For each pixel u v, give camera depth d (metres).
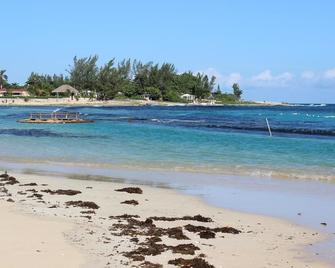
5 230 12.64
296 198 18.72
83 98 189.50
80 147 37.34
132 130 55.84
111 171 25.67
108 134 50.16
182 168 26.52
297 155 31.94
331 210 16.61
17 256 10.53
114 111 125.12
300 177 23.62
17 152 34.19
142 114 107.00
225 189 20.58
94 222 14.00
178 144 39.25
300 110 158.88
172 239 12.52
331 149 35.34
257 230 13.79
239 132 52.16
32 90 192.00
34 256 10.56
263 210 16.56
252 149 35.50
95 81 197.00
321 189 20.64
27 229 12.80
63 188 20.31
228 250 11.69
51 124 68.25
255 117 96.31
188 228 13.59
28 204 16.38
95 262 10.34
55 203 16.77
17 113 106.56
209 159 30.03
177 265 10.36
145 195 18.97
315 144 38.84
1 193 18.61
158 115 102.00
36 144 39.91
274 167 26.73
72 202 16.80
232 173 24.88
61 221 13.90
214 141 41.69
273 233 13.48
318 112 136.50
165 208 16.58
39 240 11.79
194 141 41.75
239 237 12.95
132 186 21.08
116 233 12.77
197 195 19.12
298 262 10.91
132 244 11.78
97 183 21.81
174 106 188.50
